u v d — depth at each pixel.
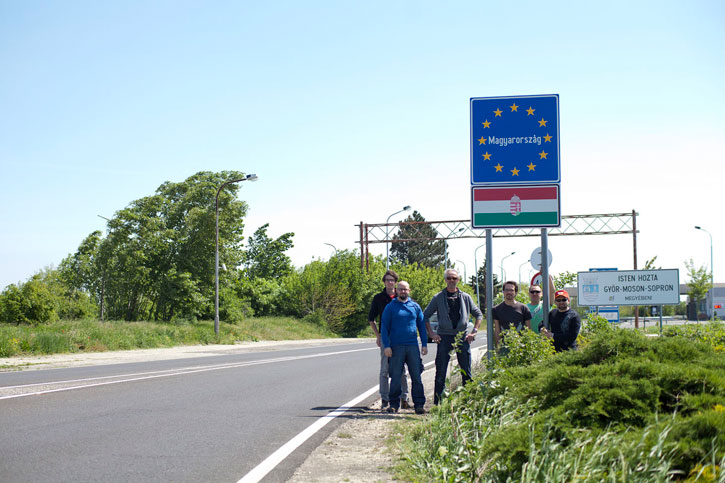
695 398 4.82
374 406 9.98
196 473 5.64
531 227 9.90
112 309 49.94
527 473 4.14
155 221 50.62
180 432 7.50
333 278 56.28
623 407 4.93
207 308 51.53
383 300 10.03
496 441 4.80
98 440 6.93
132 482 5.29
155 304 51.62
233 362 19.59
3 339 21.42
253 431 7.69
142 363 18.92
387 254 47.31
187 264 50.78
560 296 9.57
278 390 11.93
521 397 6.07
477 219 10.00
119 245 49.66
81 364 18.38
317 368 17.23
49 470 5.62
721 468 3.74
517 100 10.09
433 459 5.76
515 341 8.46
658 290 15.20
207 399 10.41
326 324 53.91
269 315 59.03
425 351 9.55
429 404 10.23
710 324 12.32
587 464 4.05
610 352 6.19
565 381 5.65
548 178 9.95
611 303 15.41
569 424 4.81
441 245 125.94
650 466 3.87
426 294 76.75
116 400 9.99
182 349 28.52
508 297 9.95
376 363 19.25
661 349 6.02
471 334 9.21
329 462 6.16
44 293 46.66
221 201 51.38
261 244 86.12
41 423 7.84
